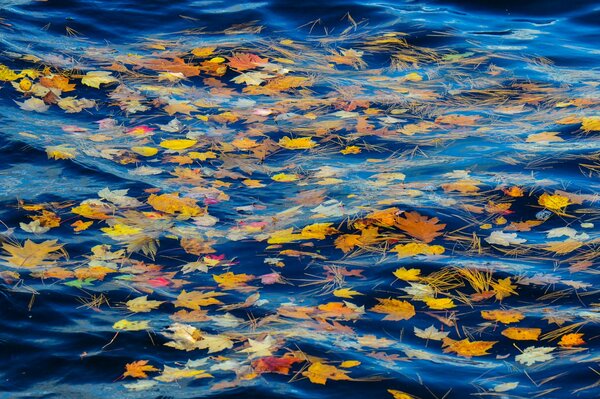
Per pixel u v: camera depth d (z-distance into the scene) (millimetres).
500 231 5211
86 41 8211
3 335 4141
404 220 5301
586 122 6762
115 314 4348
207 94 7293
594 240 5102
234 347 4090
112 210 5426
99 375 3896
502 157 6199
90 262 4824
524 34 8844
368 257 4930
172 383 3832
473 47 8445
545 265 4852
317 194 5691
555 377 3879
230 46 8242
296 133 6656
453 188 5715
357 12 9188
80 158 6074
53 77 7270
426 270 4785
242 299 4523
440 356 4062
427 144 6473
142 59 7891
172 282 4680
